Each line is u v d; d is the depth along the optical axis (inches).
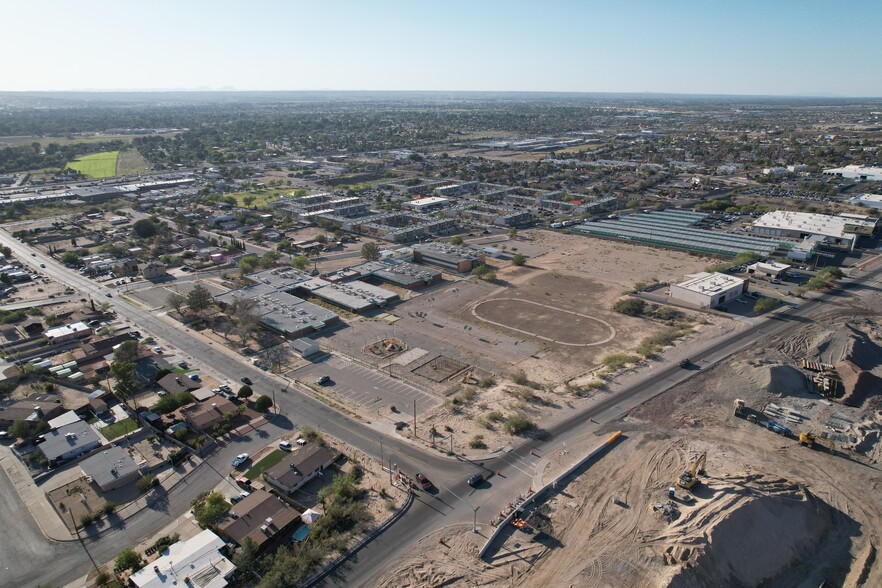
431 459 3282.5
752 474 3024.1
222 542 2620.6
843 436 3454.7
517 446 3390.7
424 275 6417.3
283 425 3651.6
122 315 5457.7
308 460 3161.9
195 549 2564.0
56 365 4404.5
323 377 4212.6
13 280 6368.1
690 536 2529.5
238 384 4175.7
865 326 5000.0
